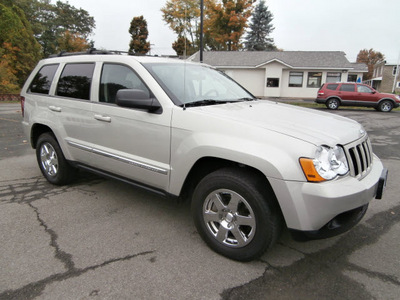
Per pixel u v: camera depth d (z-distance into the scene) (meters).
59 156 3.87
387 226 3.12
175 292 2.12
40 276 2.26
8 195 3.81
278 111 2.96
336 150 2.23
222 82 3.69
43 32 49.34
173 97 2.76
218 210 2.49
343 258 2.55
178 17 41.72
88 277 2.26
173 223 3.13
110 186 4.15
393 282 2.24
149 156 2.85
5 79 25.94
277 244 2.76
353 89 17.00
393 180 4.64
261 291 2.14
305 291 2.14
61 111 3.67
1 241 2.73
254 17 49.12
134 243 2.74
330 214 2.07
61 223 3.09
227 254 2.49
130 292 2.11
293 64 26.97
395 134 8.97
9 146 6.55
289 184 2.08
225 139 2.33
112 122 3.09
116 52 3.74
